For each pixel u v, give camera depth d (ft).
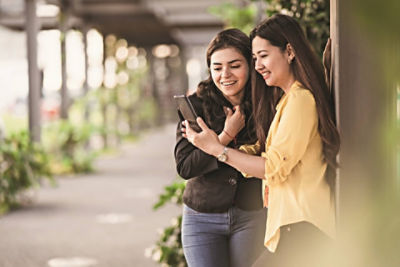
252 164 6.39
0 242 17.66
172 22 49.78
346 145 6.09
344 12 6.00
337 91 6.09
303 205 6.16
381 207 3.34
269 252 6.40
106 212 22.59
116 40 53.83
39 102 28.50
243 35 7.34
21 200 24.29
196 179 7.62
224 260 7.61
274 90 6.82
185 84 79.46
